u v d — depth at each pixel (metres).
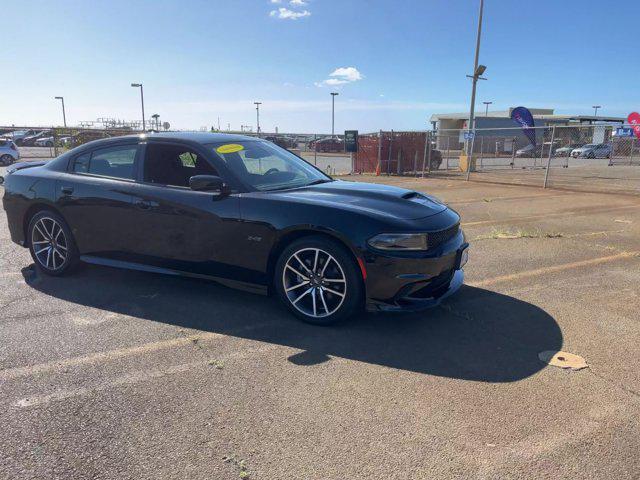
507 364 3.21
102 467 2.24
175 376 3.05
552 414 2.64
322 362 3.24
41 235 5.06
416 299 3.70
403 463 2.26
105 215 4.57
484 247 6.48
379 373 3.09
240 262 4.03
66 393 2.85
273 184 4.27
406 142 20.22
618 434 2.46
